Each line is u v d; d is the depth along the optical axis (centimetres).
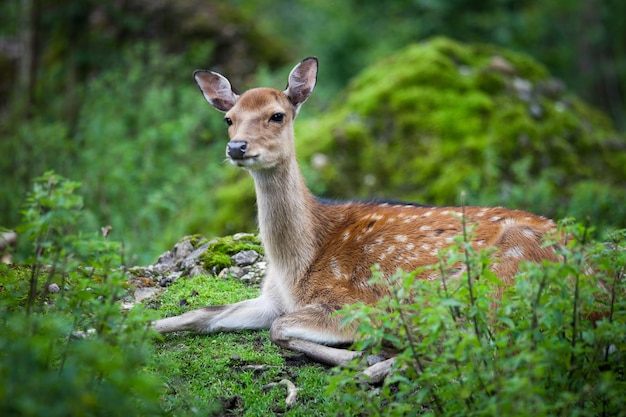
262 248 1191
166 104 2130
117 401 597
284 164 991
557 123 2045
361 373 742
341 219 1022
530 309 696
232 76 2617
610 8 3550
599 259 705
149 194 1728
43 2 2709
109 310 698
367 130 1972
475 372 664
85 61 2572
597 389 669
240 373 852
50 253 775
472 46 2227
